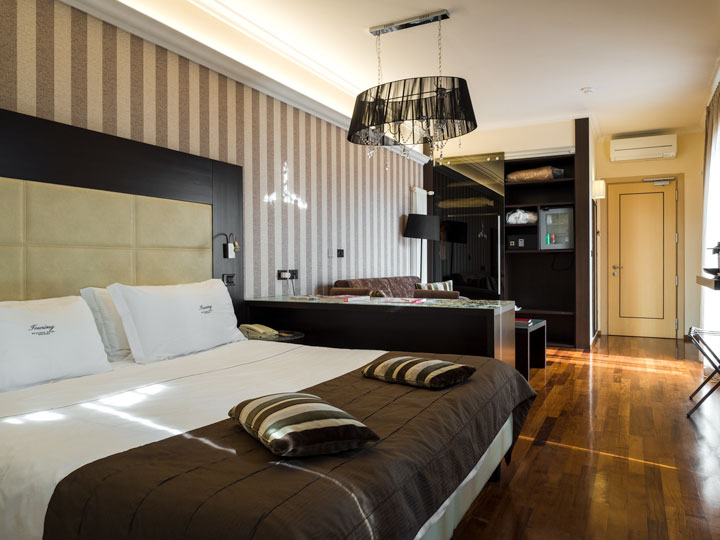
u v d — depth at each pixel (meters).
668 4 3.35
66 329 2.13
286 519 0.93
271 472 1.13
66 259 2.47
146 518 1.01
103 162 2.65
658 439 2.98
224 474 1.12
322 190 4.67
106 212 2.66
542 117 6.11
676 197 7.07
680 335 7.02
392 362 2.08
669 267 7.12
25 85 2.39
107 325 2.49
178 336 2.60
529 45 4.01
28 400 1.75
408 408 1.67
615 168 7.11
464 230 6.88
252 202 3.79
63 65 2.56
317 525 0.95
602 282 7.49
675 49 4.08
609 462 2.64
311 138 4.51
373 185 5.62
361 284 4.84
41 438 1.38
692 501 2.20
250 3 3.35
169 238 3.04
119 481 1.10
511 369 2.47
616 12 3.46
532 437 3.04
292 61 4.25
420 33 3.78
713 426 3.21
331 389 1.91
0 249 2.21
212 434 1.40
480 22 3.61
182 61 3.23
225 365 2.37
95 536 1.05
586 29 3.72
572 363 5.32
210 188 3.36
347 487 1.09
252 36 3.78
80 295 2.52
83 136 2.56
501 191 6.61
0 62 2.29
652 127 6.55
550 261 6.70
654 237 7.20
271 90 3.96
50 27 2.50
